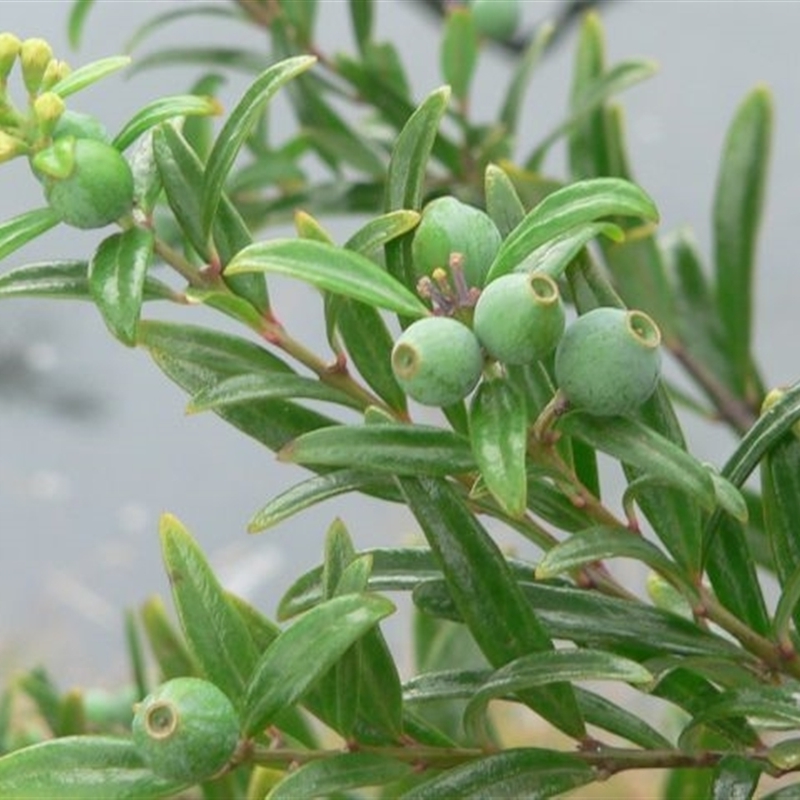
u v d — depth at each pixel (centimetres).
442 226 23
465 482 26
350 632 23
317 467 26
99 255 24
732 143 42
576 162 42
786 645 26
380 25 94
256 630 26
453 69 43
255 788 29
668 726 44
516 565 27
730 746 29
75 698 36
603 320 23
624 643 26
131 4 95
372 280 23
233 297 25
